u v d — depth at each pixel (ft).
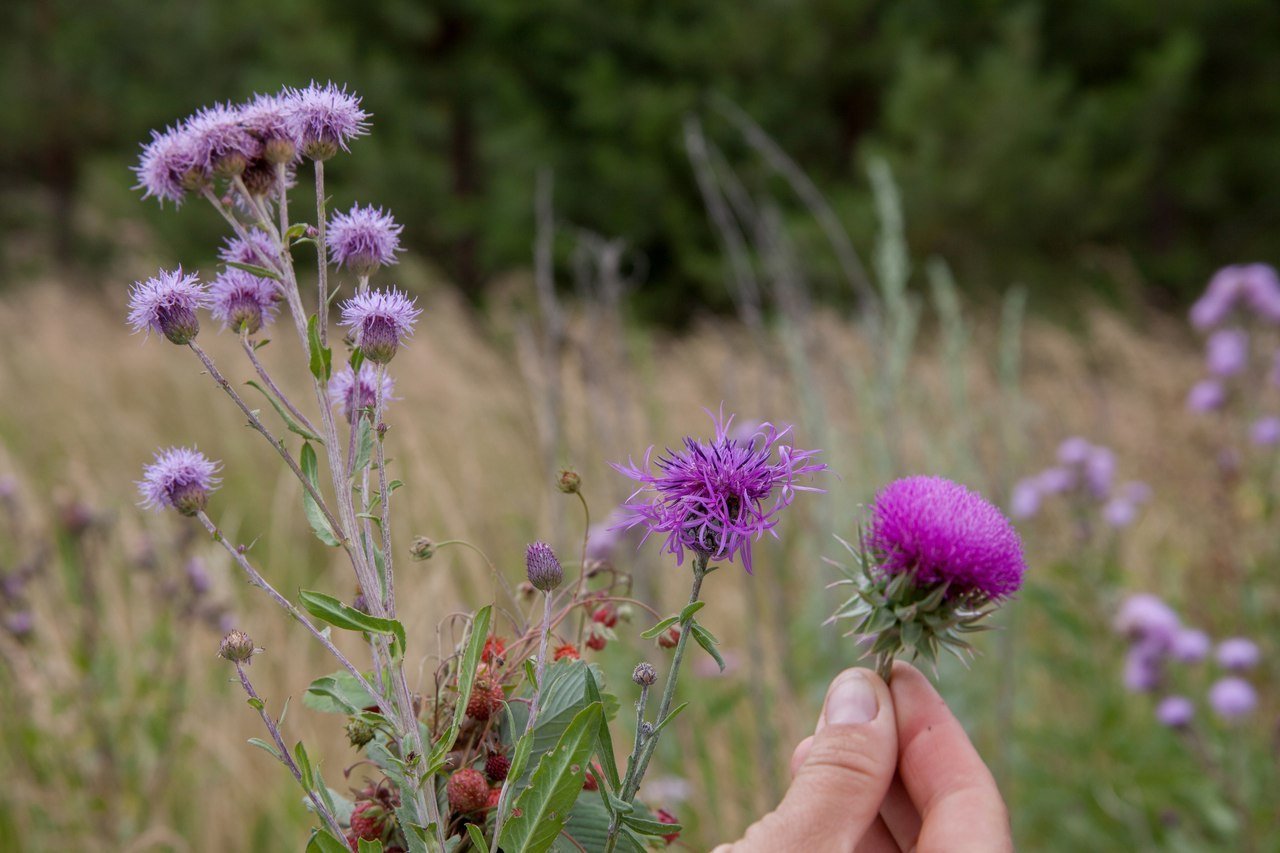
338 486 3.25
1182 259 56.70
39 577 9.73
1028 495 11.94
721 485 3.36
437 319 28.17
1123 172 53.67
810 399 9.55
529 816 3.17
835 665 9.37
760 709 8.85
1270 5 56.49
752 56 51.90
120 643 9.86
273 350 23.27
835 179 53.01
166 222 47.75
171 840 8.76
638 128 50.16
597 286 10.05
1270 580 12.21
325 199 3.34
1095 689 11.40
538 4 52.65
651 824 3.26
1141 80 56.08
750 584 8.98
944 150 49.52
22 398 23.38
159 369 23.75
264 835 9.98
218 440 19.74
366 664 10.28
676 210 49.73
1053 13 58.59
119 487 17.29
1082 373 21.95
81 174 61.26
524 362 11.44
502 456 16.10
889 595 3.91
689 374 23.34
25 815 9.00
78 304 36.50
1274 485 12.35
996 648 11.07
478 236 51.34
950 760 4.16
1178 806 11.16
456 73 54.49
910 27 54.95
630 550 8.59
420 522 12.69
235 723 10.23
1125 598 12.05
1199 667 12.23
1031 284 49.32
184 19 57.26
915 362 19.93
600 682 3.74
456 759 3.65
